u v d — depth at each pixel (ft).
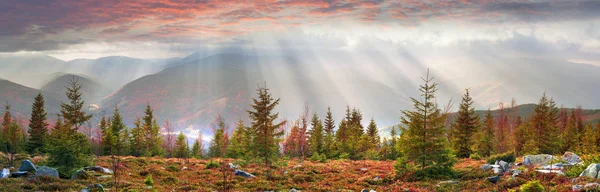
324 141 237.86
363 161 160.66
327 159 191.52
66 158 95.09
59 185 76.07
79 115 189.98
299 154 226.79
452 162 97.81
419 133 101.30
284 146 232.73
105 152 199.82
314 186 91.04
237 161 125.80
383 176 101.81
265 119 130.72
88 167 100.48
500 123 261.85
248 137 142.00
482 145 188.96
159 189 82.99
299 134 234.17
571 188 57.52
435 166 96.94
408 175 97.14
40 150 221.66
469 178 88.02
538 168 80.43
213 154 243.81
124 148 235.81
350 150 192.44
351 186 89.71
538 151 191.11
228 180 97.25
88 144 108.27
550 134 196.85
